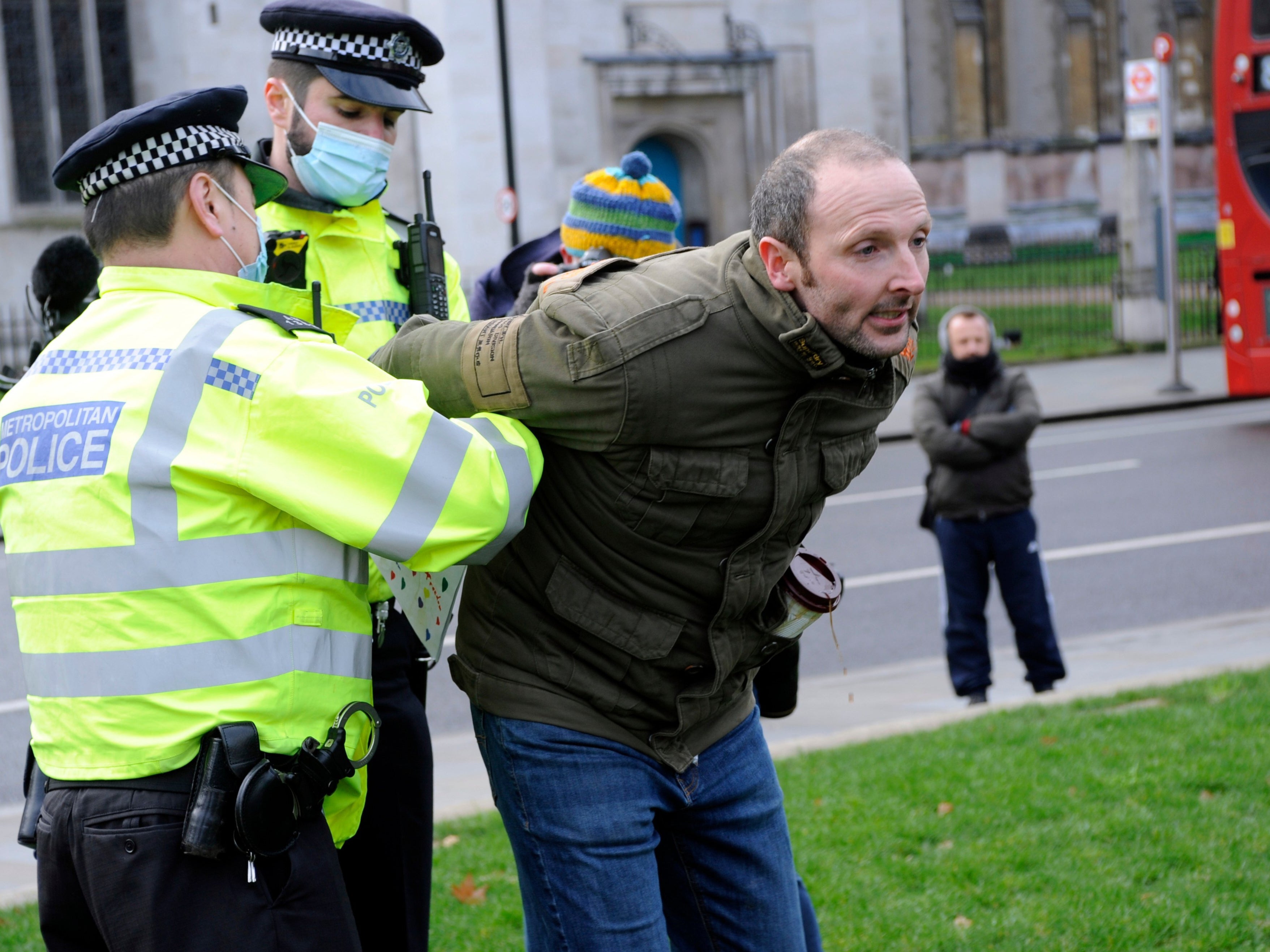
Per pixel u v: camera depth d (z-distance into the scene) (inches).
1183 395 618.8
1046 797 167.0
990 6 1852.9
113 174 79.6
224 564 75.1
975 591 235.8
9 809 205.3
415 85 118.6
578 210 140.9
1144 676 232.8
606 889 86.7
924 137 1838.1
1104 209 1542.8
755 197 78.8
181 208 80.1
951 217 1470.2
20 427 78.7
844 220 74.1
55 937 80.6
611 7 960.3
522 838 89.8
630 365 78.7
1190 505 398.3
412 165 920.3
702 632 87.2
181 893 73.9
